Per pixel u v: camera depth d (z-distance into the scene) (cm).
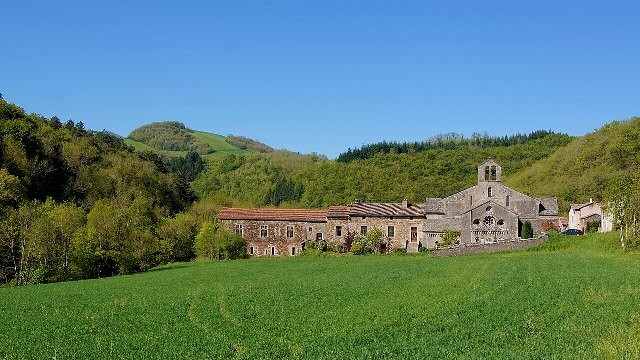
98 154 10588
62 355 2222
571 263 5378
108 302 3716
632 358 1966
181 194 12369
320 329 2623
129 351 2262
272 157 16825
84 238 6297
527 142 16462
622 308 2966
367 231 8844
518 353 2058
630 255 6056
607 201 7269
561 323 2617
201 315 3075
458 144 17412
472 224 8306
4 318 3172
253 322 2831
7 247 5831
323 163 15562
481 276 4603
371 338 2409
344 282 4466
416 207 9088
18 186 6938
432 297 3528
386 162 14388
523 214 8656
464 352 2123
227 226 9212
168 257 7900
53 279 5950
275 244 9119
